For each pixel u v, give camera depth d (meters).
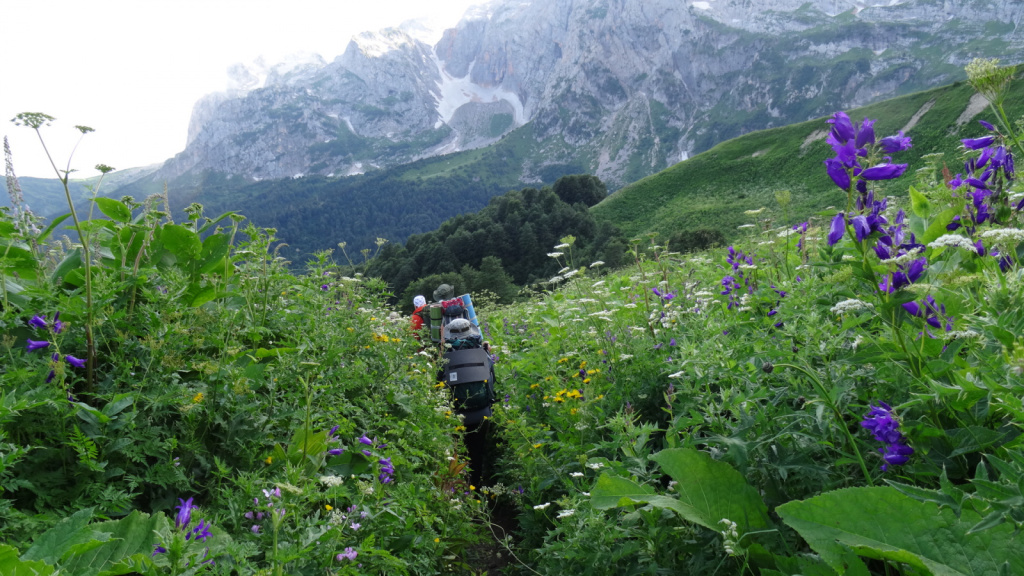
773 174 111.06
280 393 3.54
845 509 2.01
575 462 4.06
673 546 2.77
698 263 7.39
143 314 3.38
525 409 5.88
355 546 2.75
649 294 6.18
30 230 3.61
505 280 84.56
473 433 5.76
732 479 2.59
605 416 4.36
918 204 3.00
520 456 4.61
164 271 3.74
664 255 7.30
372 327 5.29
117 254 4.08
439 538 3.54
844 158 2.09
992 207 2.64
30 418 2.39
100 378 3.06
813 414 2.48
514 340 9.02
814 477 2.47
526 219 115.25
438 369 5.94
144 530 2.15
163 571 1.98
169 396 2.78
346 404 3.92
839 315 2.92
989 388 1.82
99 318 3.04
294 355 3.64
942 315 2.23
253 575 2.07
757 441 2.63
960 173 2.80
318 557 2.34
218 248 4.23
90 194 3.12
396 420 4.37
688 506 2.57
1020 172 2.62
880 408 2.13
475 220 120.94
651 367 4.64
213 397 3.02
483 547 4.60
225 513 2.49
